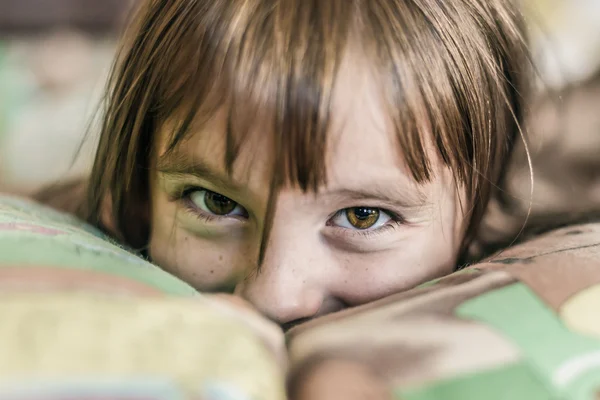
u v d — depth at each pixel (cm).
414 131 34
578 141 52
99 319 22
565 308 26
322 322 27
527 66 45
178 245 37
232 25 34
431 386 23
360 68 33
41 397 20
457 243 38
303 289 35
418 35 34
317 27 33
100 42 75
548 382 23
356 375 23
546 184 48
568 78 57
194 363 21
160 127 36
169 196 37
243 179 34
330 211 34
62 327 22
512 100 42
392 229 35
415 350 24
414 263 36
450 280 29
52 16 77
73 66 70
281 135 32
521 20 44
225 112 33
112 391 20
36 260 25
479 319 25
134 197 40
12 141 60
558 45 61
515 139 43
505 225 42
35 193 51
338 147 33
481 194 39
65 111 63
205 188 36
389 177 34
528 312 26
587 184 49
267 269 34
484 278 28
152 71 37
